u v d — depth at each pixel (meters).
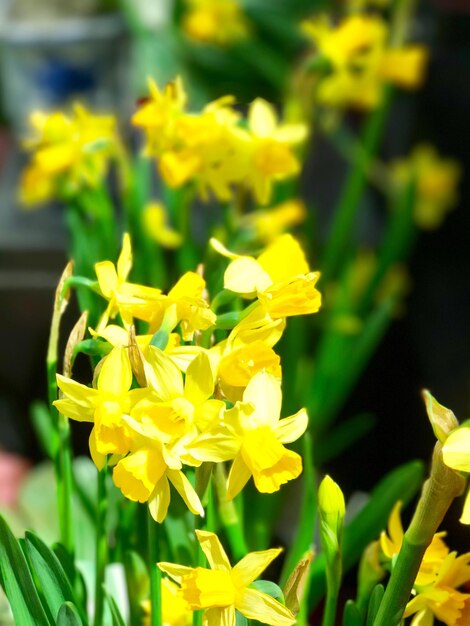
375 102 1.29
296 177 1.17
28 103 1.69
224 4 1.62
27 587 0.57
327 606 0.60
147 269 1.02
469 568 0.56
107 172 1.68
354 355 1.26
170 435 0.52
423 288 1.85
